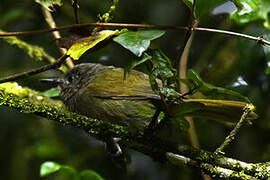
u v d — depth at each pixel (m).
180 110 5.52
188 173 10.30
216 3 5.55
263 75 9.27
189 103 5.43
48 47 11.38
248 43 9.01
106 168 10.92
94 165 10.95
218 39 10.11
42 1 5.52
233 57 9.62
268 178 5.61
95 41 5.20
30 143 11.11
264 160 10.32
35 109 6.09
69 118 6.20
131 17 11.48
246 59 9.12
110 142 7.70
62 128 11.26
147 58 5.12
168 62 5.42
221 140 10.34
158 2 11.73
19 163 10.91
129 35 5.08
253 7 5.61
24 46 9.19
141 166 10.77
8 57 11.53
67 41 5.41
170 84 5.48
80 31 5.45
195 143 9.05
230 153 10.44
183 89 8.94
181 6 11.59
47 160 10.89
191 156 6.01
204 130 10.11
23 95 7.98
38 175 10.84
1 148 11.09
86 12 11.46
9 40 9.08
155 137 6.16
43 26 11.49
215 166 5.89
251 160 10.37
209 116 7.07
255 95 9.65
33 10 11.47
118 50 10.90
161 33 5.10
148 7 11.64
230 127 9.95
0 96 6.01
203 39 11.02
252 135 10.49
